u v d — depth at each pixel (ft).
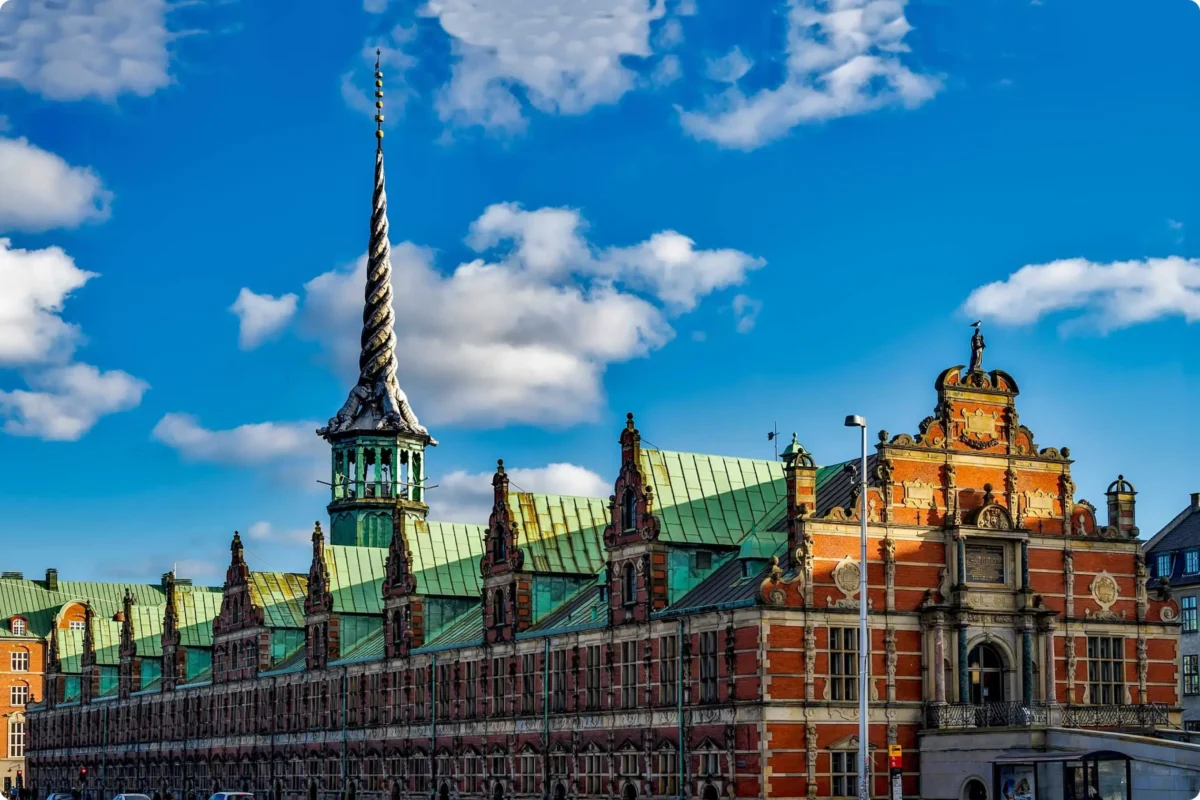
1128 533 276.21
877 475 258.78
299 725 391.65
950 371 266.16
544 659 300.40
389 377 447.01
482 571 322.96
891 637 254.27
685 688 261.44
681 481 283.59
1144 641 273.75
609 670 282.36
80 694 559.79
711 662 256.73
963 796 244.83
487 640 318.24
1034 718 249.55
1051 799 232.32
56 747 575.38
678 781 261.44
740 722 247.70
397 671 351.87
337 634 381.60
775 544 262.47
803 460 254.06
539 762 298.97
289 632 418.51
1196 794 212.23
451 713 329.52
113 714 523.70
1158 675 274.16
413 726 343.05
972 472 265.34
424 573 352.69
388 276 456.04
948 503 262.47
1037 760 230.89
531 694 304.09
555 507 322.34
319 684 384.47
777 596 246.88
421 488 444.96
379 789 354.13
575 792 287.89
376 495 436.76
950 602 258.98
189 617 482.28
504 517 316.40
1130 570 275.39
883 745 250.98
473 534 366.63
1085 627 269.03
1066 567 269.23
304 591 431.02
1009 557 265.34
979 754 242.58
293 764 392.88
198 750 453.17
